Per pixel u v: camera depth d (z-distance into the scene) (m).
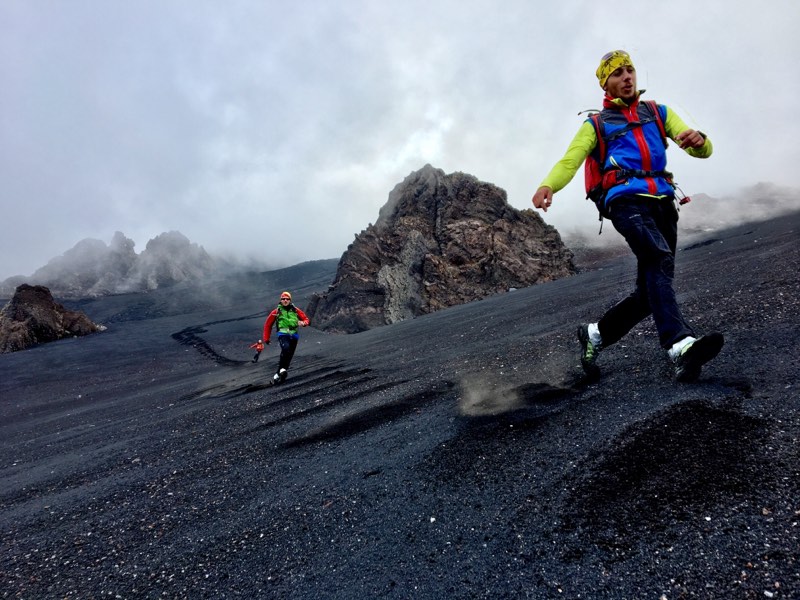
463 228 36.91
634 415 2.10
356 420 3.53
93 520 2.61
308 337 30.39
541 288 24.16
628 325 2.71
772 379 2.09
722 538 1.20
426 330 13.70
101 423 7.92
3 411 14.86
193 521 2.26
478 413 2.83
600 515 1.44
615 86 2.38
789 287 4.18
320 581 1.48
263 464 2.96
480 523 1.59
